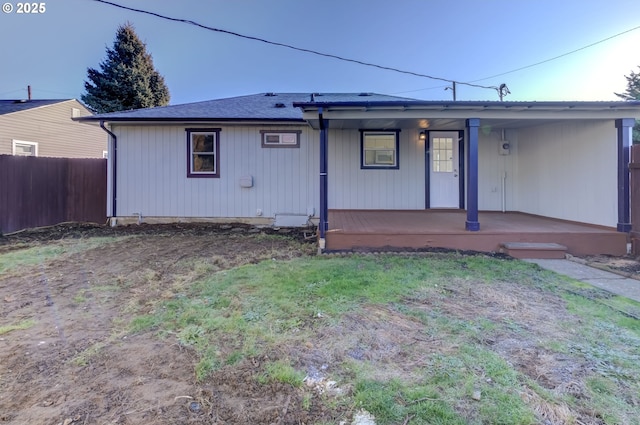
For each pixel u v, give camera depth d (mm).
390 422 1815
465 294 3840
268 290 3949
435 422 1802
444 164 9328
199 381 2219
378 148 9320
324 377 2246
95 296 3938
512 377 2193
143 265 5281
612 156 6137
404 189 9344
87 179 9664
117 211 9242
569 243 5973
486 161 9234
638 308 3430
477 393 2031
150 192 9250
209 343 2729
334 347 2639
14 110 14633
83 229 8727
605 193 6285
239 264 5324
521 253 5730
